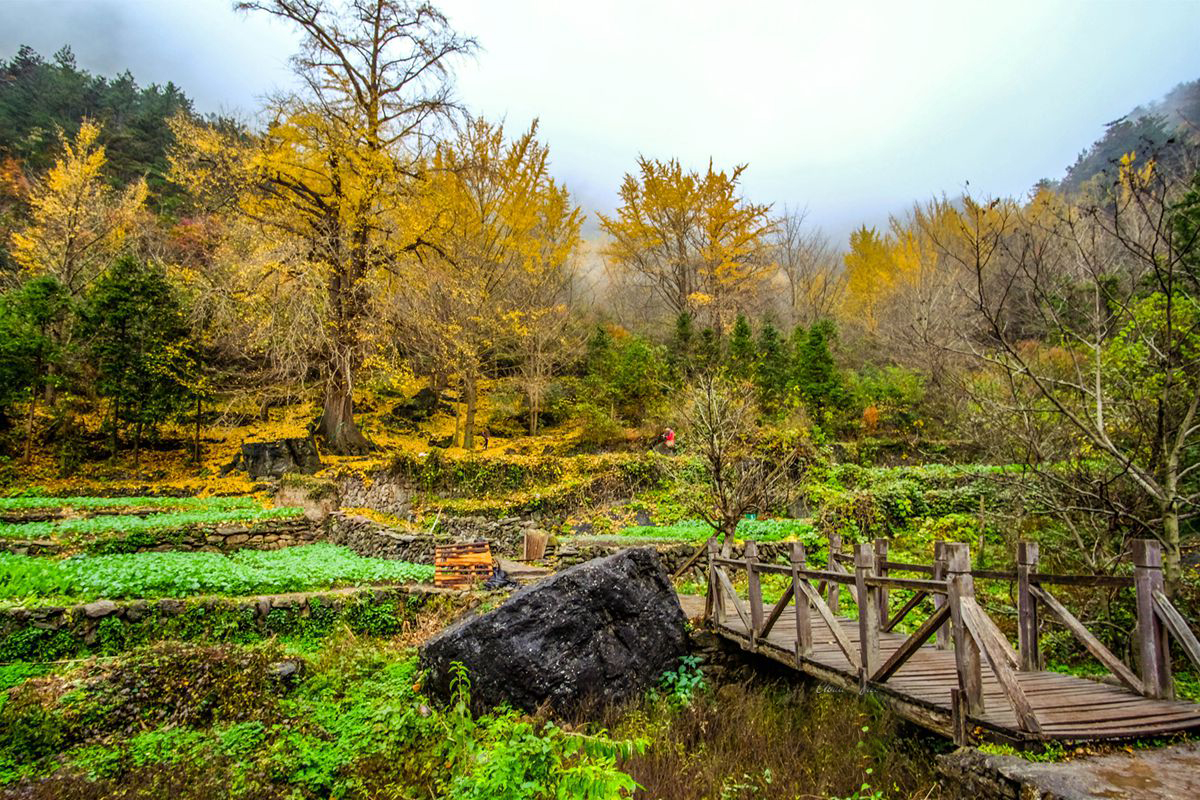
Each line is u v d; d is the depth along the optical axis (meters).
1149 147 7.82
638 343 26.05
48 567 9.34
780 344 27.17
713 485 12.73
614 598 7.59
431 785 5.70
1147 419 7.97
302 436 20.55
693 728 6.59
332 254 19.30
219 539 13.20
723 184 30.19
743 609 7.86
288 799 5.69
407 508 18.27
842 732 5.83
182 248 27.25
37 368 18.12
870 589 7.36
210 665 7.14
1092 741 4.26
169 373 18.62
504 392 27.97
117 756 5.97
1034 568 6.21
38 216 22.98
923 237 30.22
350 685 7.46
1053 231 8.91
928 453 21.98
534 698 6.83
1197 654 4.82
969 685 4.65
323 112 19.27
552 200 27.33
